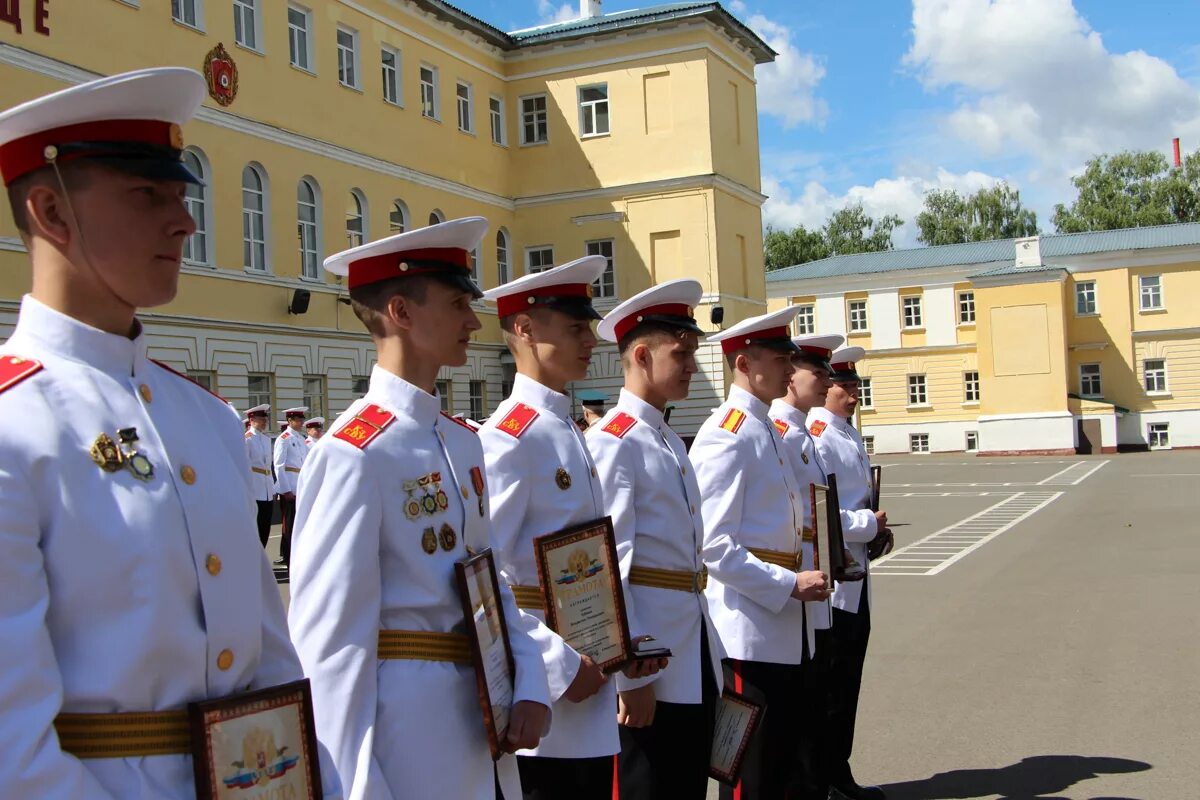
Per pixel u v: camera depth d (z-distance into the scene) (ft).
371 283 10.50
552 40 105.60
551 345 13.25
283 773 7.35
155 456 7.09
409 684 9.65
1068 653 28.86
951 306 155.84
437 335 10.45
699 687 14.21
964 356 155.22
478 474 10.85
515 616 10.68
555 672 10.94
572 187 106.22
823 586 16.28
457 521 10.25
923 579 43.21
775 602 16.05
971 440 154.71
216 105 70.95
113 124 7.04
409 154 91.91
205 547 7.20
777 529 17.06
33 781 6.06
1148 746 21.11
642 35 104.12
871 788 18.98
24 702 6.18
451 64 99.04
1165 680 25.76
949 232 215.31
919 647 30.35
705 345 103.19
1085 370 150.41
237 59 73.00
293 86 78.54
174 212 7.22
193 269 68.85
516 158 107.96
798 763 17.88
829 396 22.59
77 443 6.77
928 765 20.57
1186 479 93.86
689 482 14.89
